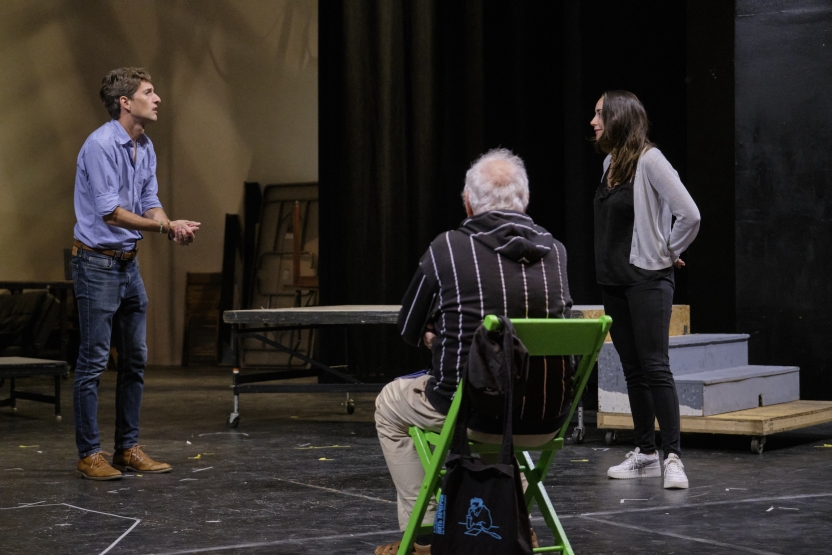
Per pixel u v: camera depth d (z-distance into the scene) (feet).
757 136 20.93
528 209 25.70
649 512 10.94
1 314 31.27
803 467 13.92
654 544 9.46
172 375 31.89
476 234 7.85
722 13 22.52
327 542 9.62
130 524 10.46
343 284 28.99
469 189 8.13
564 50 24.35
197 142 36.40
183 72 36.58
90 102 37.32
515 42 25.91
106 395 25.50
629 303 12.66
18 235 35.81
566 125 24.22
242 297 34.99
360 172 28.60
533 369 7.45
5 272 35.58
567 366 7.64
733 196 22.59
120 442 13.93
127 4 37.11
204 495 12.10
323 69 29.22
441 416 8.13
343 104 28.71
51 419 20.92
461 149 27.17
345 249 28.84
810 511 10.93
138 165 13.52
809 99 20.44
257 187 35.37
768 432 15.01
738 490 12.19
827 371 20.36
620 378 16.17
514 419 7.47
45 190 36.40
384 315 17.47
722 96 22.62
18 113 35.81
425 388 8.21
